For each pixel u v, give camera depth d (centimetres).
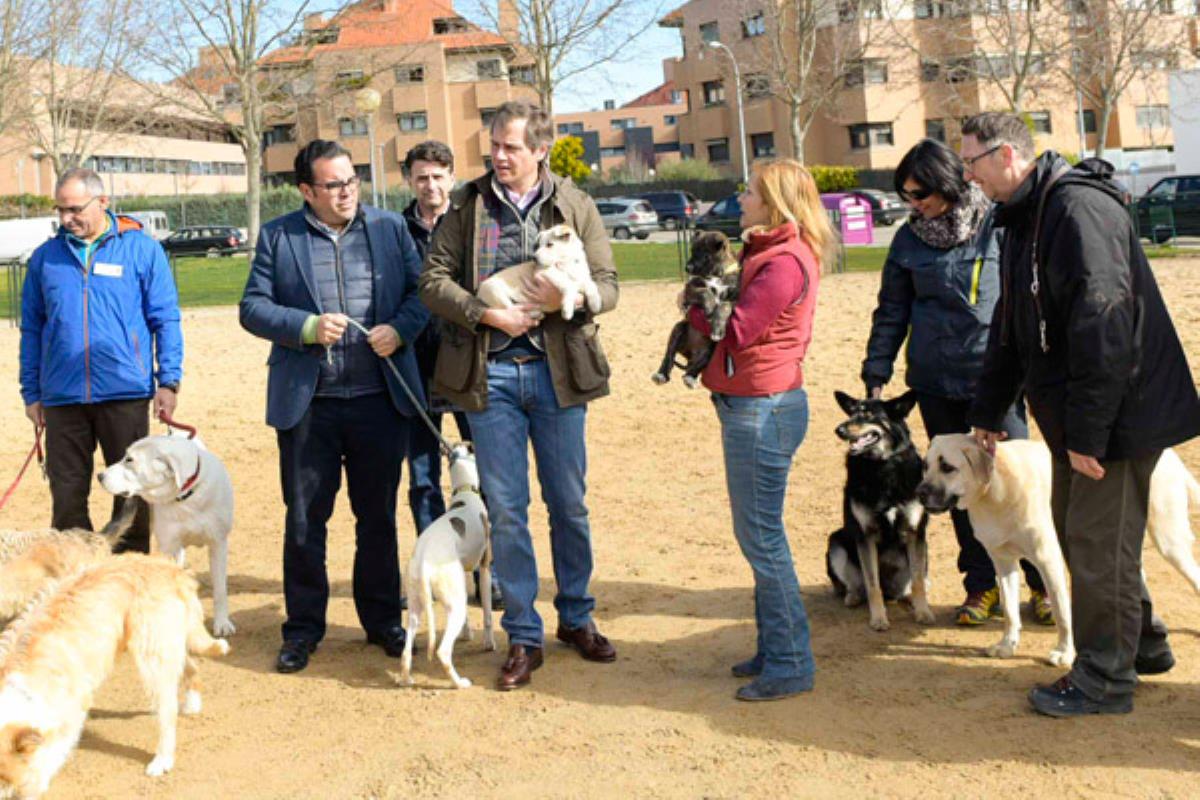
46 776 383
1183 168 3516
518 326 493
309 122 6047
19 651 394
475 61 6003
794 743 430
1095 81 4469
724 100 5903
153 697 441
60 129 4103
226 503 591
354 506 565
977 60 4094
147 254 613
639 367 1343
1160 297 425
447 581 506
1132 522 427
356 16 3538
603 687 503
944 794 382
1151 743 407
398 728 469
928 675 492
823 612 593
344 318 530
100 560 490
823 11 3650
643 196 4641
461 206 518
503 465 512
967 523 558
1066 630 490
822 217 475
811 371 1242
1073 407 409
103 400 596
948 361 547
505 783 413
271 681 530
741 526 478
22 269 2134
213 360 1552
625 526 780
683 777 409
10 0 3297
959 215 535
